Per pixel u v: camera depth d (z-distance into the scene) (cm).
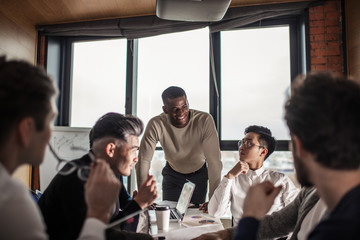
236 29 335
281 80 326
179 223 153
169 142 248
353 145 52
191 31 343
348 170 54
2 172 57
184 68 345
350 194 53
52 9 328
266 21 328
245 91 332
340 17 294
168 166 265
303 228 97
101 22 347
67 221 109
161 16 231
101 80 379
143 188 128
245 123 330
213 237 113
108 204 74
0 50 299
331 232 50
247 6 313
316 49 298
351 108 53
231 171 185
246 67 333
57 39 387
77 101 385
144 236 114
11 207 54
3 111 57
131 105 353
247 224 62
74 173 108
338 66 294
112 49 376
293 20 323
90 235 68
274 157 312
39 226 56
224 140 331
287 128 70
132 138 118
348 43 283
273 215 121
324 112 54
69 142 347
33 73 62
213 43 338
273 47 329
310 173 60
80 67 386
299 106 57
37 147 63
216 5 212
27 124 60
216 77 337
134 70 358
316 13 299
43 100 62
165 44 351
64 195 106
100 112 378
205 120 239
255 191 68
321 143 54
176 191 254
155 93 354
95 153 115
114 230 111
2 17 302
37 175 353
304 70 306
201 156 251
